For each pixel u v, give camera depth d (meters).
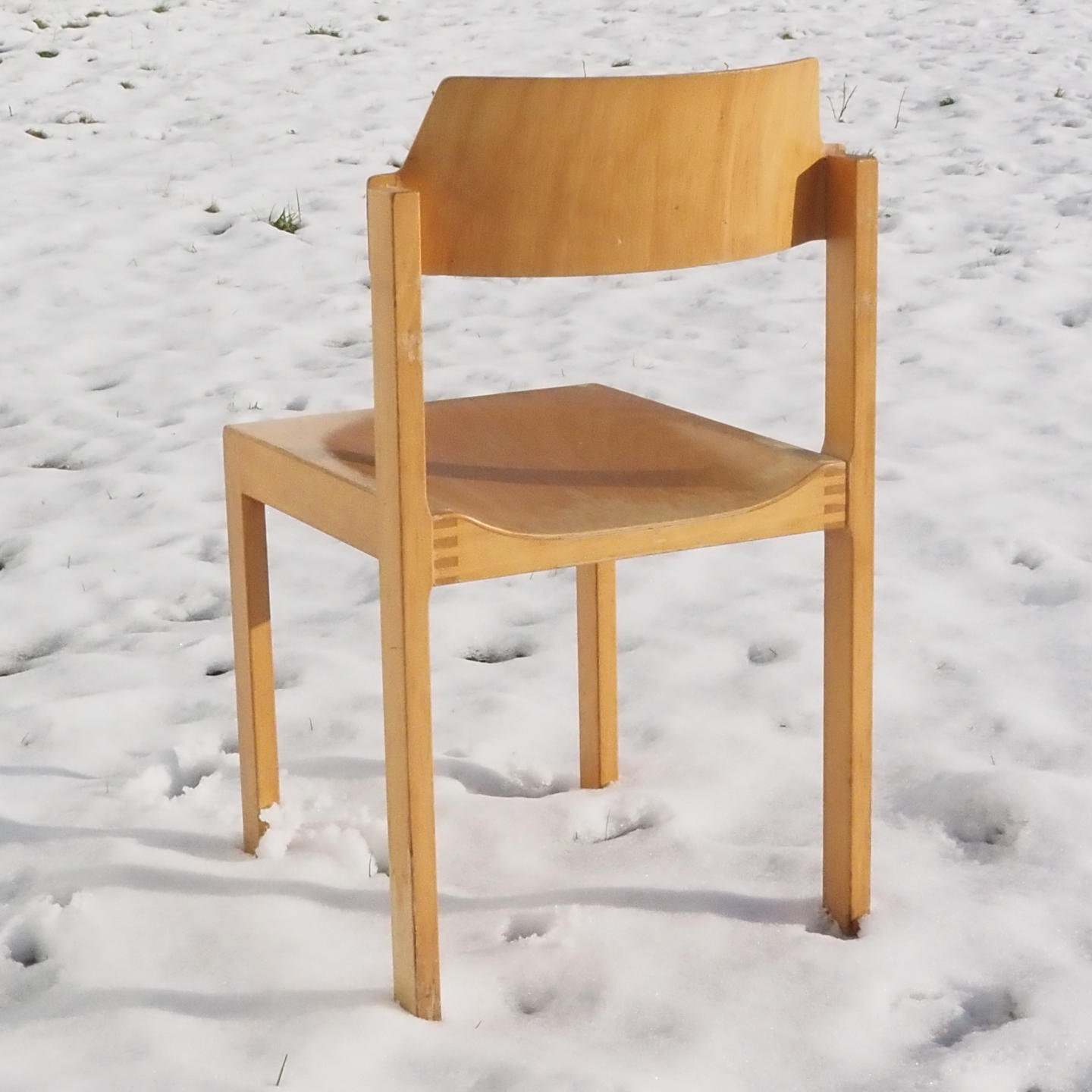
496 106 1.50
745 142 1.60
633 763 2.31
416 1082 1.58
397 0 9.85
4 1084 1.58
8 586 3.02
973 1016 1.69
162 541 3.21
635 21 9.02
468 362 4.21
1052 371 3.97
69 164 6.28
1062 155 6.00
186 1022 1.69
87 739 2.41
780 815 2.14
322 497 1.75
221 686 2.59
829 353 1.78
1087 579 2.82
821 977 1.75
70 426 3.86
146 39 8.62
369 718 2.47
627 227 1.57
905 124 6.60
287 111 7.07
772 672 2.56
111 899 1.95
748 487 1.77
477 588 3.00
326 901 1.95
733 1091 1.56
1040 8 9.05
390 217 1.50
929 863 1.99
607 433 1.97
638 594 2.92
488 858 2.06
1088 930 1.82
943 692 2.46
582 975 1.78
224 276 4.99
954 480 3.34
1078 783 2.11
